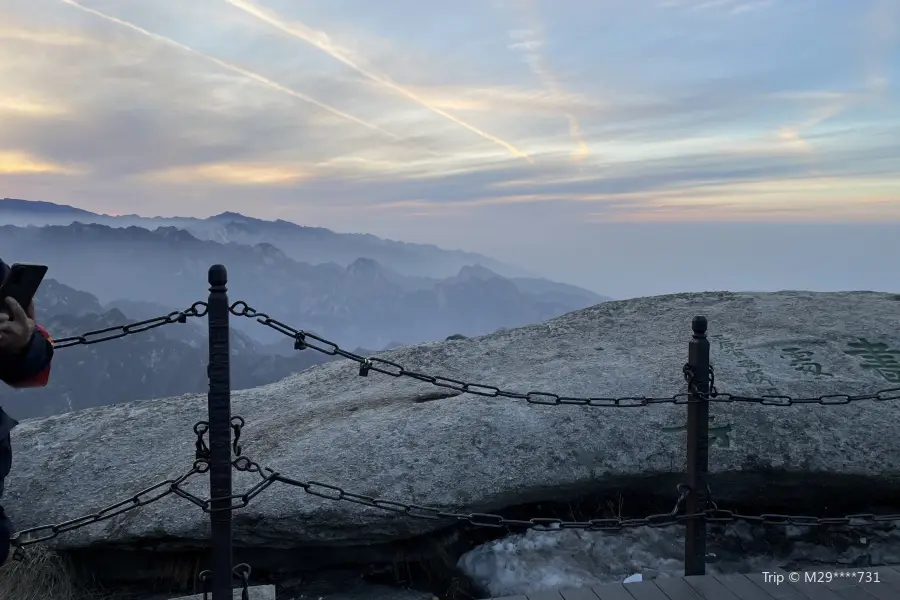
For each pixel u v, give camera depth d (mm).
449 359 6895
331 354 3703
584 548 4645
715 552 4750
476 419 5227
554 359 6449
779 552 4766
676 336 6660
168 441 5750
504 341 7148
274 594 4074
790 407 5172
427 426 5207
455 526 4840
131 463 5430
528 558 4574
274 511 4508
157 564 4699
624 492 4984
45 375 2768
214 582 3389
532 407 5332
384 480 4750
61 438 5879
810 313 6875
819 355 5914
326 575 4758
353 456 4961
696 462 3906
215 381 3287
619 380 5641
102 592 4602
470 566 4629
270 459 5043
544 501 4926
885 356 5852
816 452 4863
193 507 4602
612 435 5039
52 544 4590
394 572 4766
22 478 5312
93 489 5117
